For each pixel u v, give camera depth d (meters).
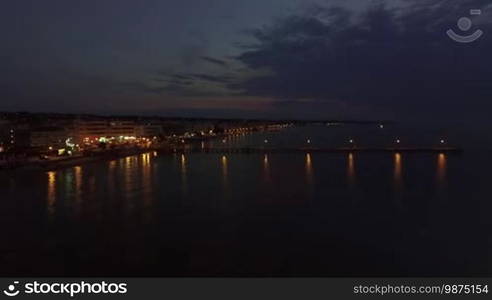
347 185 91.69
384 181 97.31
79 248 46.19
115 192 83.38
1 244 47.75
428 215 61.69
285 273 38.19
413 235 50.53
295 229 53.31
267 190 85.44
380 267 39.59
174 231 52.81
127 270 39.31
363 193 81.44
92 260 42.16
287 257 42.50
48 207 68.62
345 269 39.12
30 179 102.62
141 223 57.19
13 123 179.00
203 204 70.62
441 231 52.44
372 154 167.00
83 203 72.00
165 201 73.44
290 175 108.75
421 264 40.47
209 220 58.62
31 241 48.84
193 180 100.50
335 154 168.88
